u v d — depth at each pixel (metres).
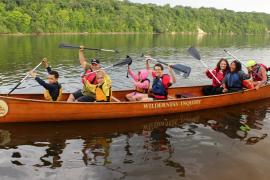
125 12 72.19
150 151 5.61
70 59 17.86
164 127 6.81
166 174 4.85
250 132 6.58
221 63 8.73
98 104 6.83
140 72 7.89
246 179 4.76
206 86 9.25
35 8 55.09
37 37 41.69
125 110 7.12
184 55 21.19
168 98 8.22
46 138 6.03
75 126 6.68
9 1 53.06
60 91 7.01
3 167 4.92
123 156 5.40
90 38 41.94
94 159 5.27
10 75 12.48
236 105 8.53
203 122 7.17
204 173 4.90
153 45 31.00
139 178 4.73
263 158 5.39
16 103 6.39
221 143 5.99
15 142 5.81
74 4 62.62
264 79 8.84
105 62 16.95
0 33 46.88
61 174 4.78
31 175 4.73
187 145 5.89
